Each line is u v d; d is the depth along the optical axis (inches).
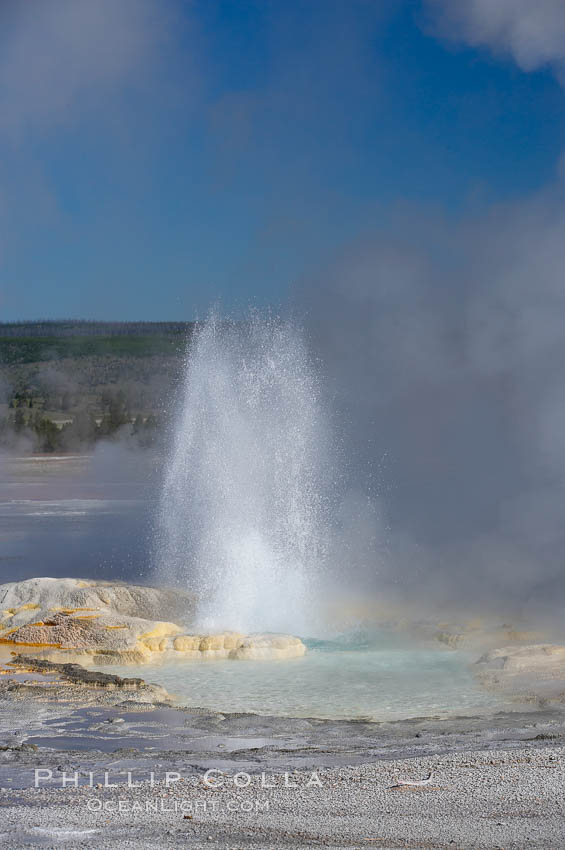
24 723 357.7
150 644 493.4
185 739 332.2
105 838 207.8
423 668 458.9
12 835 211.8
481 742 315.3
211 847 199.0
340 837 204.8
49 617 513.0
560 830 205.8
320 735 336.5
